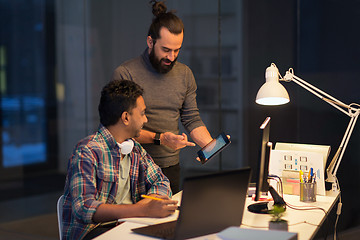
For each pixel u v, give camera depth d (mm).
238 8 3730
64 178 4449
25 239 3795
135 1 4031
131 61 2436
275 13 3621
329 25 3412
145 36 4004
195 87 2602
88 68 4270
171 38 2252
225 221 1604
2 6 4445
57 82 4398
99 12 4191
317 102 3494
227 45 3785
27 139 4555
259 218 1814
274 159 2266
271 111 3678
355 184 3391
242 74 3754
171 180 2535
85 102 4312
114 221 1908
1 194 4621
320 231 3361
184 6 3896
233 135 3832
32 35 4426
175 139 2273
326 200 2096
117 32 4129
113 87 1871
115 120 1864
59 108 4422
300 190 2084
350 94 3340
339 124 3389
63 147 4449
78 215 1720
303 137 3562
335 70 3402
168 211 1751
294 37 3566
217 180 1542
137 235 1587
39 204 4480
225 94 3828
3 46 4473
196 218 1510
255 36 3699
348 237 3352
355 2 3271
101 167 1831
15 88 4516
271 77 2182
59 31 4352
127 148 1906
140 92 1904
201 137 2525
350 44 3318
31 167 4570
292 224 1728
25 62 4461
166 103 2447
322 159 2172
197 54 3889
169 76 2439
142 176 2070
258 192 1887
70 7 4305
